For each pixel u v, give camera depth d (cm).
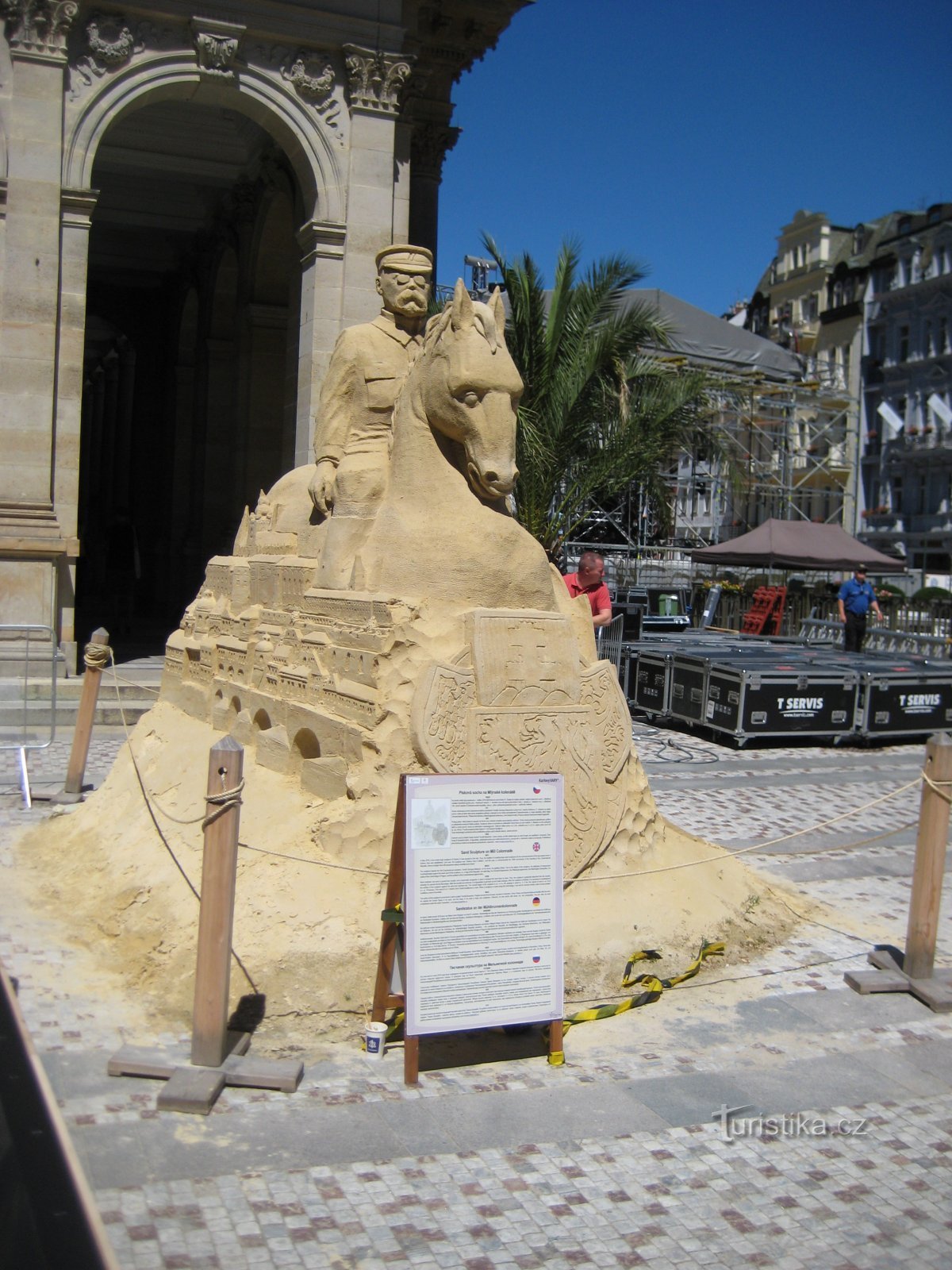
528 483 1541
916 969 571
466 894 444
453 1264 332
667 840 635
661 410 1617
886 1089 461
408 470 584
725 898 622
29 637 1280
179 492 2417
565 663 569
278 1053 457
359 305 1477
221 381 2184
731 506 3484
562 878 480
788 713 1315
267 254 1880
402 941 455
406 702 534
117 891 605
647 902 573
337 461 642
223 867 433
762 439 3391
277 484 804
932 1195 384
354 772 539
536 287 1459
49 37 1304
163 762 723
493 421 553
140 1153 382
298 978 489
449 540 564
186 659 791
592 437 1600
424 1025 437
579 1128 415
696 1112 432
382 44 1462
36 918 600
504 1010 448
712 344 3253
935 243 4347
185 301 2388
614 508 2638
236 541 816
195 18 1364
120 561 2064
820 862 818
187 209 2191
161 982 511
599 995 524
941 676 1384
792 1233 358
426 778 440
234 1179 370
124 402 2936
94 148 1349
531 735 553
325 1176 374
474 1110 423
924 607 2384
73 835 730
